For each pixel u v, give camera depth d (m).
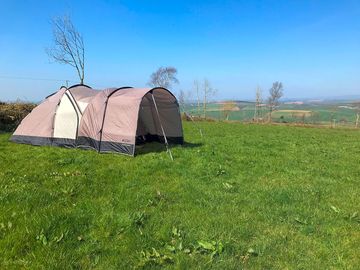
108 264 2.77
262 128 19.08
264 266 2.85
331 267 2.87
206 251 3.03
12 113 11.57
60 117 8.29
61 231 3.22
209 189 4.97
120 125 7.46
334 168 6.94
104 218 3.57
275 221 3.84
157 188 4.91
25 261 2.71
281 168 6.67
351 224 3.82
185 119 23.92
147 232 3.35
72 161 6.52
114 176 5.52
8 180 4.94
